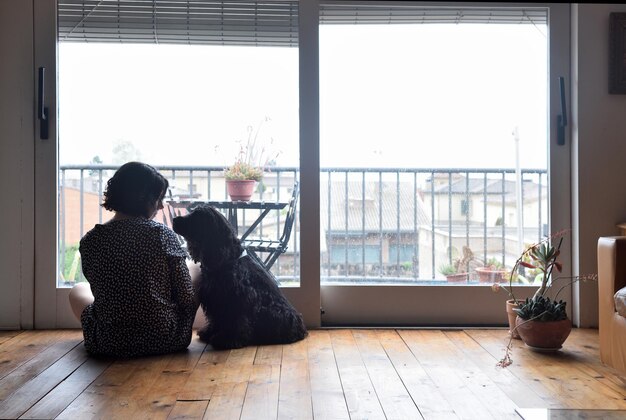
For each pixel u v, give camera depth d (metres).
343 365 2.45
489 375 2.31
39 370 2.37
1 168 3.13
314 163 3.18
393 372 2.35
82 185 3.62
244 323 2.76
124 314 2.52
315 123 3.18
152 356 2.58
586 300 3.18
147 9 3.22
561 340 2.65
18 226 3.13
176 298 2.65
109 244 2.54
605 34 3.19
